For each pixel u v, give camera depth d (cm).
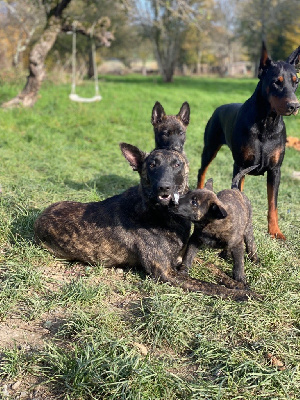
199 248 140
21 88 571
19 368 94
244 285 134
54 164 268
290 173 296
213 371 96
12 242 155
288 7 1349
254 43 1549
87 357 92
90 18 518
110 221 142
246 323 112
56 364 94
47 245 149
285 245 169
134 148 136
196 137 404
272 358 100
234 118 187
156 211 135
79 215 146
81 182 238
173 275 134
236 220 131
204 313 117
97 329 106
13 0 682
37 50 431
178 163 136
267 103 165
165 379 91
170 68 1202
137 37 1438
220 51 2170
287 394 90
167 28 1098
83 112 456
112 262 144
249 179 273
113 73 1914
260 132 170
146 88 870
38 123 383
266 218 197
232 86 1073
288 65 162
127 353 97
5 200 186
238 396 88
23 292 124
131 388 88
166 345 105
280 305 120
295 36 1303
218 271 143
